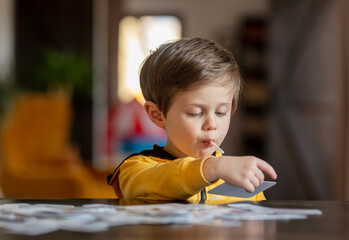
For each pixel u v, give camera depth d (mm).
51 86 5871
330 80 3576
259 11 9016
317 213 699
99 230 563
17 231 555
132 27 8906
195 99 998
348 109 3234
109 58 7375
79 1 6484
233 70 1047
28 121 4090
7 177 3287
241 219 642
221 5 9062
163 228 578
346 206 786
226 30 9008
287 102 5215
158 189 877
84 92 6355
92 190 3248
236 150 8664
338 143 3318
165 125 1098
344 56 3256
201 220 625
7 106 4230
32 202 822
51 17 6418
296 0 4828
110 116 7293
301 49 4613
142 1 8961
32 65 6195
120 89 8484
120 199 877
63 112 4258
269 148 6176
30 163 3953
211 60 1015
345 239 537
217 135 1019
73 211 679
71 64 5887
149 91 1105
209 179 821
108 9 7387
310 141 4188
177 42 1073
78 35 6492
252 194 867
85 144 6504
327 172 3604
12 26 6227
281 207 769
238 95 1133
